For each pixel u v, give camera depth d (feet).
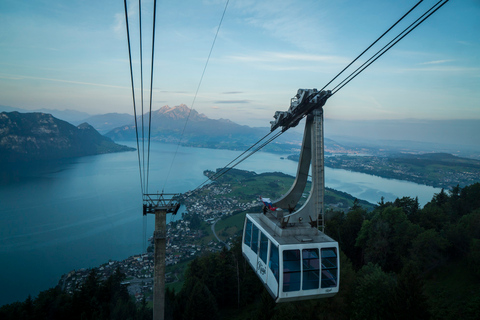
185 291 162.20
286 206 54.03
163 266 87.66
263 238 47.96
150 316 148.97
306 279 40.83
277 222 49.14
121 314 141.90
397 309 94.68
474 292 118.11
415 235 155.12
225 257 200.34
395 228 161.27
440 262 142.00
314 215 47.01
